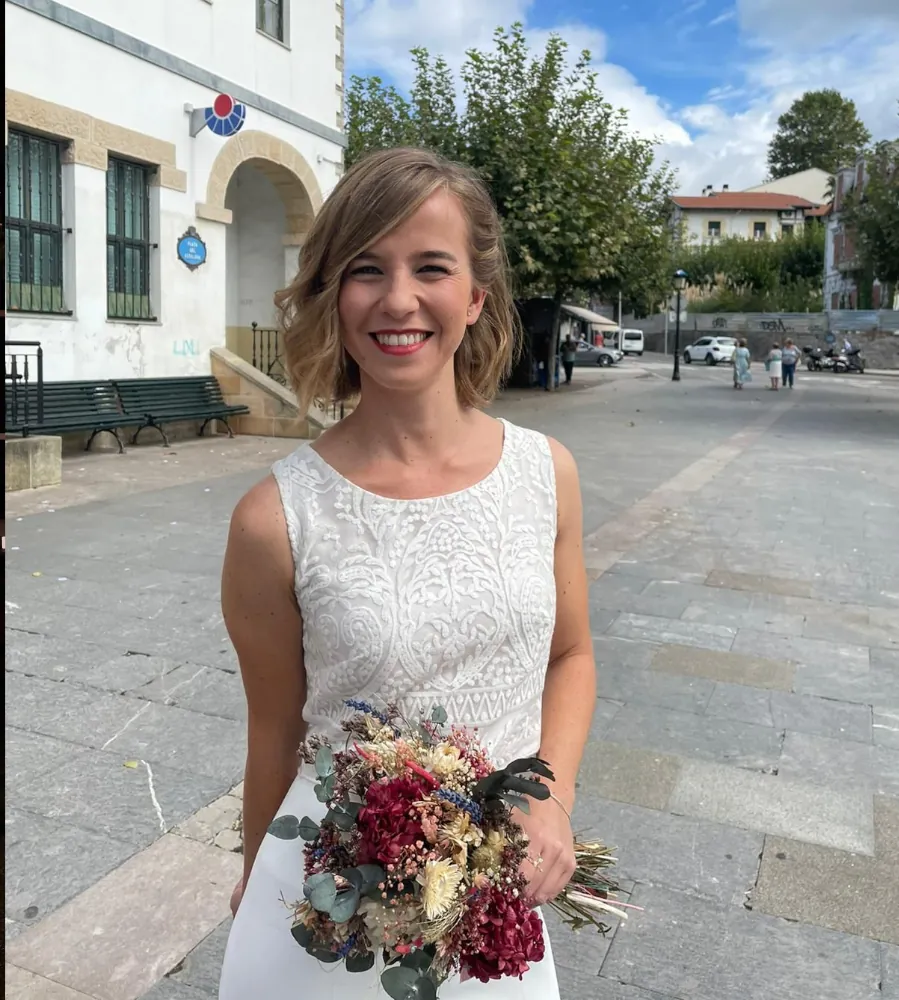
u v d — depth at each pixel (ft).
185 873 9.41
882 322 165.68
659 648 16.67
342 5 53.31
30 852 9.68
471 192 4.36
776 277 217.15
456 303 4.24
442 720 4.02
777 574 21.80
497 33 66.13
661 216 96.43
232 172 45.19
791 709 14.06
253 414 44.50
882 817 10.95
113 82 37.63
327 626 4.17
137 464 34.58
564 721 4.72
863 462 40.22
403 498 4.27
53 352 35.91
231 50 44.55
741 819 10.85
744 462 39.78
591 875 4.75
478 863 3.66
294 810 4.42
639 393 83.66
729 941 8.67
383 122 73.72
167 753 11.98
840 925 8.94
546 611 4.42
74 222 36.19
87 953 8.23
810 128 307.58
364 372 4.37
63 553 21.50
